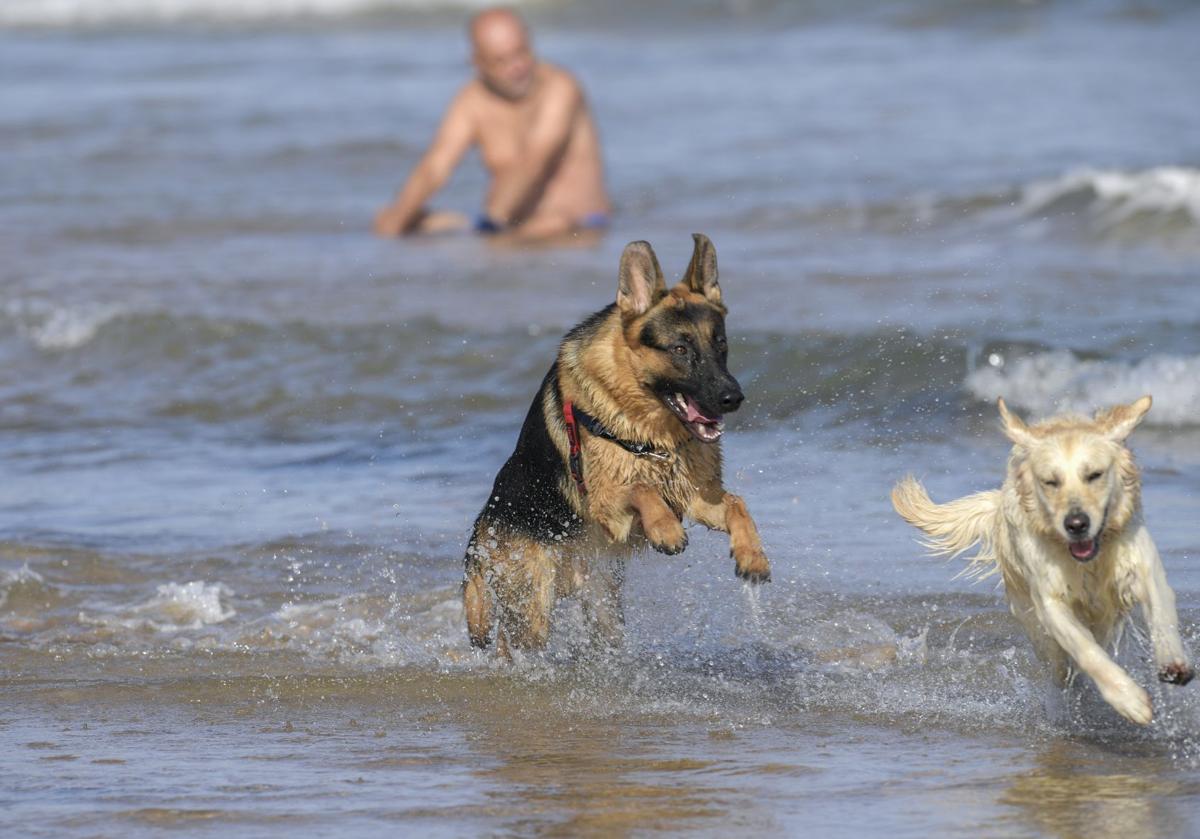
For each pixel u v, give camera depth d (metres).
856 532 11.59
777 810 6.78
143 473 14.23
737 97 34.72
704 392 8.92
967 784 7.05
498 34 25.28
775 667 9.29
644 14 49.66
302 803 6.97
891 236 22.42
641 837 6.49
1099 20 42.97
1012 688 8.64
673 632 9.93
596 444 9.33
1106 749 7.52
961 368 15.70
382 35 50.59
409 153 31.05
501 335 18.08
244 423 15.97
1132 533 7.42
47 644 10.03
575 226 24.91
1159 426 14.11
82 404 16.81
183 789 7.20
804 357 16.28
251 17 56.09
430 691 9.03
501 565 9.88
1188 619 9.32
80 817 6.80
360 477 13.87
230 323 18.75
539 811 6.83
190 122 34.28
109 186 28.38
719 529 9.37
